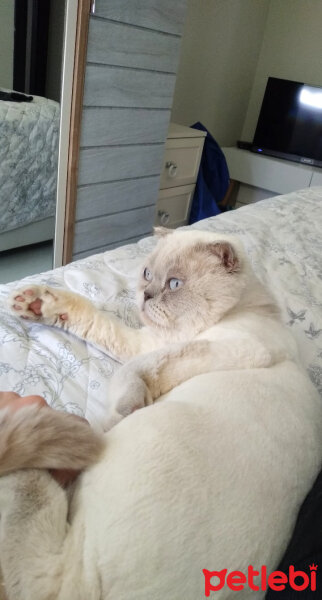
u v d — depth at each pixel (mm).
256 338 631
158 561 376
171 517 390
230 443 453
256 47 3232
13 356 735
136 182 2043
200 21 2662
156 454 424
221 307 668
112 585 375
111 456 439
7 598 377
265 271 1200
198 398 508
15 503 407
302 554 407
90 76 1592
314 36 3061
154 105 1915
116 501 402
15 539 390
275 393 536
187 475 413
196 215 2672
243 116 3490
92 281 995
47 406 500
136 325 899
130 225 2143
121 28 1607
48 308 786
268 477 441
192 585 377
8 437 425
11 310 794
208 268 678
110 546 382
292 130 3051
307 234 1497
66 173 1704
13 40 1626
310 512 440
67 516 425
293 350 679
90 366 758
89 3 1457
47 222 2035
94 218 1923
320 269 1271
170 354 604
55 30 1653
